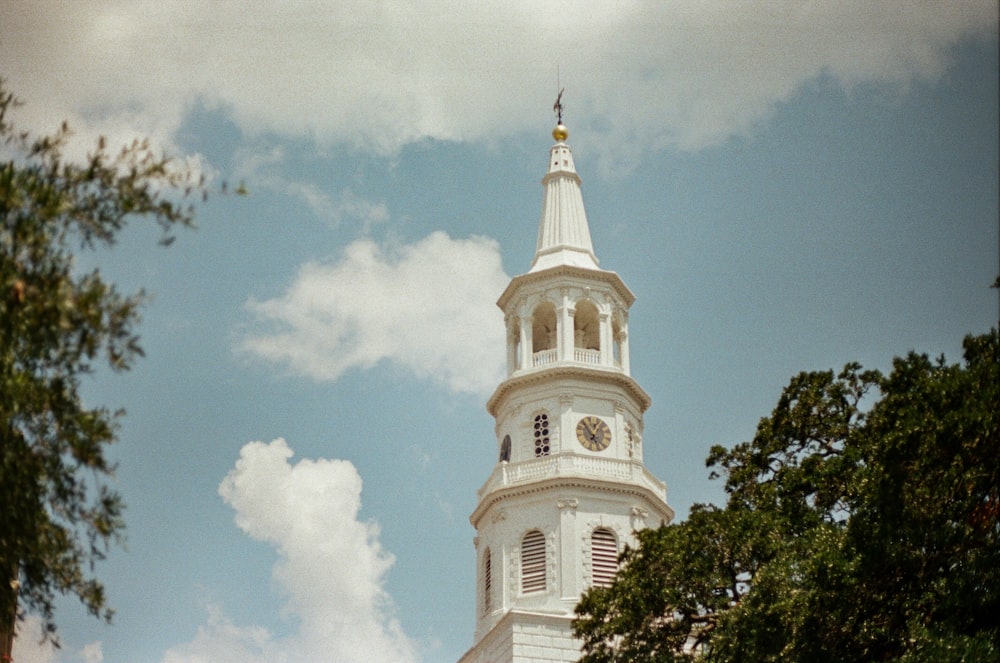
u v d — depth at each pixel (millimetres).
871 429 53188
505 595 80375
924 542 45344
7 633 35188
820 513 56656
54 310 30922
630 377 85375
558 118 93562
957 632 45156
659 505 83312
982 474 43906
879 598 47156
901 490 44812
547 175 93125
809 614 47812
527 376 84812
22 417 32125
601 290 87500
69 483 32844
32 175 32000
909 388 48875
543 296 87125
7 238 31391
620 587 57125
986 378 43812
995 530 44875
